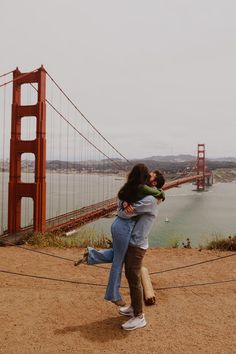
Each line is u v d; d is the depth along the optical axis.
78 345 3.47
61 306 4.49
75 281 5.63
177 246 8.97
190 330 3.83
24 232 13.49
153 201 3.68
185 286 5.38
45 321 4.03
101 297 4.84
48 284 5.43
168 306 4.54
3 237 11.88
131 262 3.75
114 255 3.77
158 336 3.68
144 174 3.71
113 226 3.74
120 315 4.22
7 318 4.10
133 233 3.71
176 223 63.06
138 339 3.61
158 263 6.91
